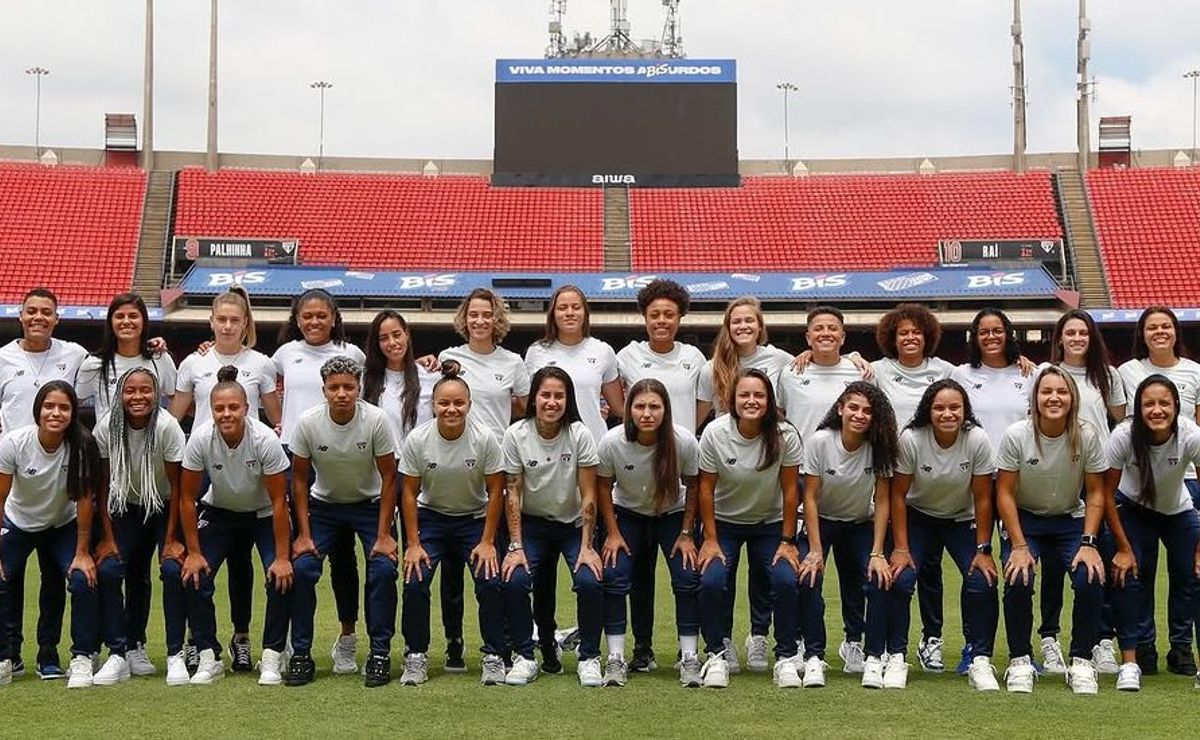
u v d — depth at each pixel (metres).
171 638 6.31
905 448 6.38
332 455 6.41
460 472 6.41
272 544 6.54
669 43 38.22
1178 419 6.36
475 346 7.17
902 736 5.08
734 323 7.13
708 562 6.29
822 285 29.34
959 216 32.41
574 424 6.46
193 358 7.29
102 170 32.84
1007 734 5.11
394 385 7.18
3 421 7.12
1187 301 28.55
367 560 6.43
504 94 33.19
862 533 6.65
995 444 7.11
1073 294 28.02
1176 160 34.91
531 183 33.25
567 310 7.15
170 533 6.43
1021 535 6.27
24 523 6.40
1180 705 5.67
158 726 5.25
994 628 6.27
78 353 7.34
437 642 7.55
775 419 6.35
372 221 32.16
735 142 33.22
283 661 6.71
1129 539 6.59
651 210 32.75
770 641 7.60
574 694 5.94
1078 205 32.28
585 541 6.34
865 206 33.06
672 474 6.34
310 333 7.25
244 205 32.28
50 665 6.44
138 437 6.46
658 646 7.48
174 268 29.47
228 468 6.37
